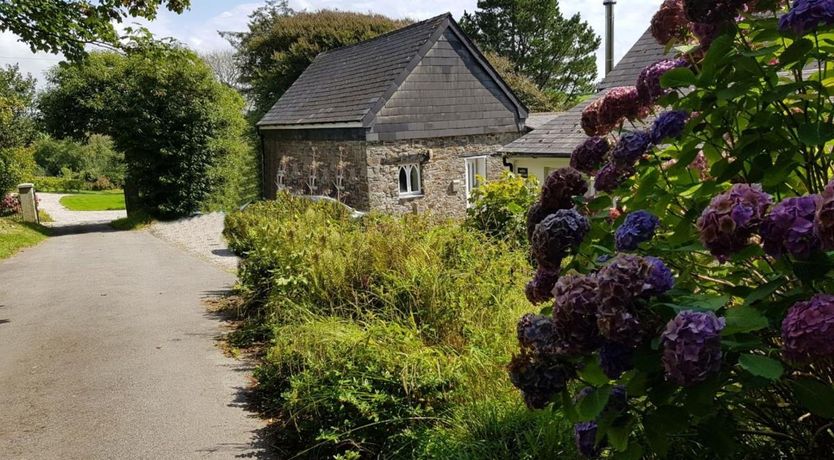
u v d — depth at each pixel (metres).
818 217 1.29
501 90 18.84
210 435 4.08
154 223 21.53
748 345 1.43
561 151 9.92
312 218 8.41
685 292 1.62
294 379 4.30
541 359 1.86
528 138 11.22
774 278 1.66
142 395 4.88
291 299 5.86
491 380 3.58
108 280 10.59
